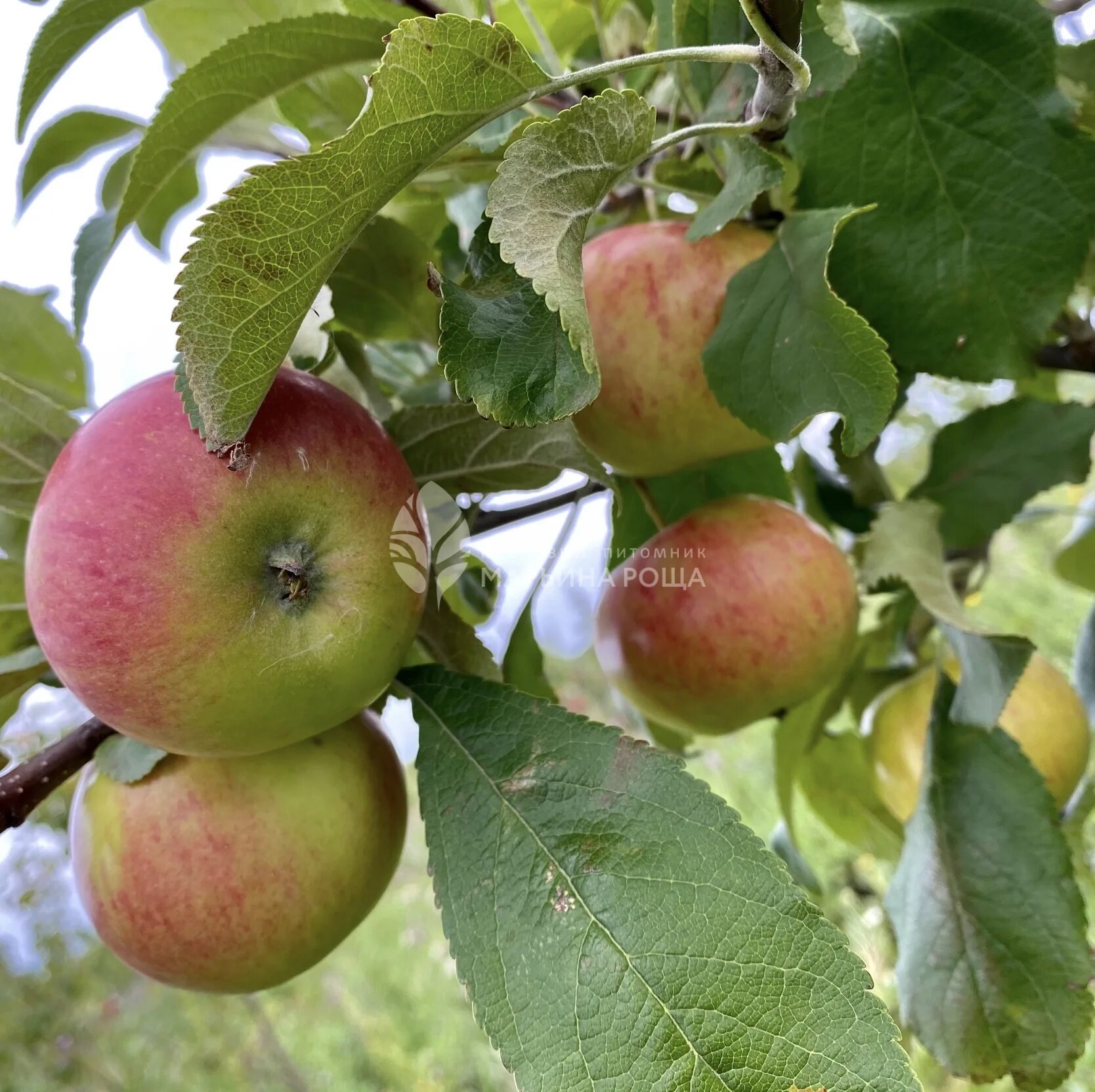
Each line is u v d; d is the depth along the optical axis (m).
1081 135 0.19
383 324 0.24
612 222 0.26
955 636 0.24
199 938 0.19
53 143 0.26
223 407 0.14
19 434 0.19
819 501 0.30
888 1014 0.14
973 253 0.19
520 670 0.26
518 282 0.15
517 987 0.16
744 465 0.27
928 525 0.26
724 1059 0.15
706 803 0.16
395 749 0.21
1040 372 0.30
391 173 0.14
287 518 0.16
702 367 0.20
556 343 0.15
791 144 0.20
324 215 0.14
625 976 0.15
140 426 0.16
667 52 0.15
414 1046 0.99
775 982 0.15
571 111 0.14
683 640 0.24
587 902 0.16
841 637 0.25
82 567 0.15
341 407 0.17
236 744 0.17
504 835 0.17
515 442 0.20
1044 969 0.22
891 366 0.18
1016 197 0.19
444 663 0.21
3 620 0.21
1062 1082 0.22
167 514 0.15
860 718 0.32
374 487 0.17
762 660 0.24
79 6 0.19
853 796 0.34
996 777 0.24
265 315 0.14
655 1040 0.15
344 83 0.22
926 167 0.19
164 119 0.19
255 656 0.16
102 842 0.19
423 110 0.14
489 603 0.27
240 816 0.19
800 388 0.19
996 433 0.27
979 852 0.23
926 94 0.19
